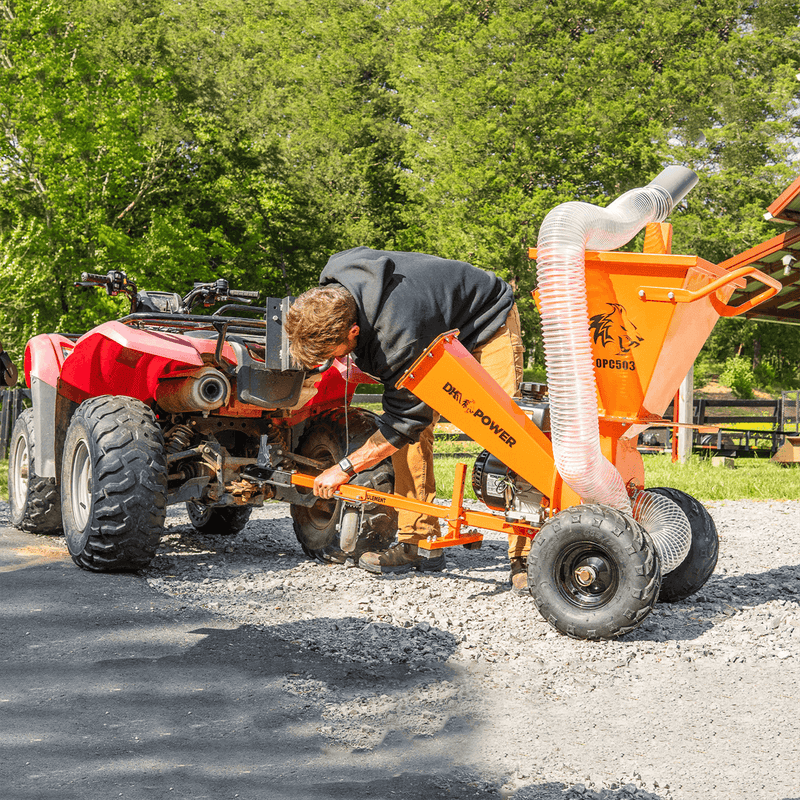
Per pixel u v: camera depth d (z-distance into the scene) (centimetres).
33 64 2555
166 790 226
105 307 2620
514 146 3738
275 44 5084
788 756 258
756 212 3953
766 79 4394
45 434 554
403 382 380
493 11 4659
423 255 404
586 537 368
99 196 2836
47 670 310
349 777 238
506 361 422
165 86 2998
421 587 462
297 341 358
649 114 4003
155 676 310
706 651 361
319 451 541
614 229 394
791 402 1770
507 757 254
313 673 321
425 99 4178
